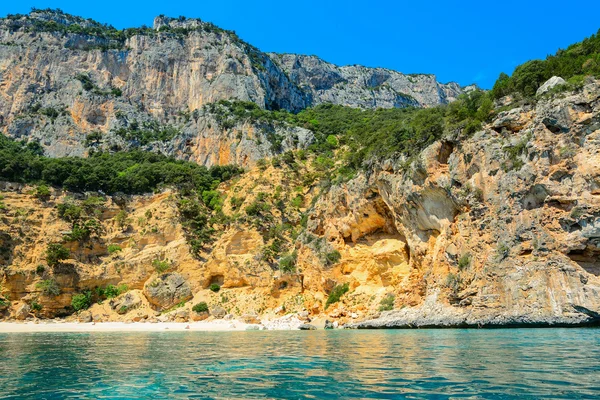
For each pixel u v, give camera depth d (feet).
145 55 529.86
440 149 179.63
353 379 57.57
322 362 74.08
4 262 266.98
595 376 54.90
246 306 239.09
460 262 162.81
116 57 526.16
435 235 184.34
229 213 313.94
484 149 163.73
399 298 186.80
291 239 274.16
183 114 492.95
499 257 151.33
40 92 499.92
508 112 163.32
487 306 148.77
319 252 231.50
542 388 49.06
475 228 161.89
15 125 461.78
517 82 181.27
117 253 287.89
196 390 54.24
